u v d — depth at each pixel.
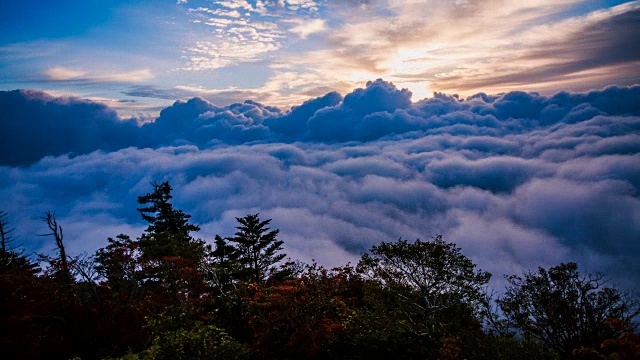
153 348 12.35
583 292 11.25
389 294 17.70
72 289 16.67
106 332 15.25
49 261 17.56
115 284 19.66
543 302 11.74
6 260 16.25
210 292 20.92
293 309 13.34
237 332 16.47
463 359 13.10
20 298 14.48
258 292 14.85
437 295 16.84
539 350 11.54
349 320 14.52
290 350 12.86
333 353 13.06
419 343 13.75
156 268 21.92
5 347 13.08
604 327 10.66
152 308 18.22
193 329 13.30
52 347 14.28
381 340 13.14
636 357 7.74
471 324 14.88
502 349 12.07
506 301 12.70
